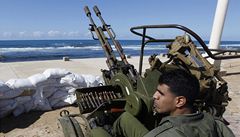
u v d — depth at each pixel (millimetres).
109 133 3094
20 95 5898
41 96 6176
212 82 2877
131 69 3635
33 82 6062
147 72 3357
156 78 3113
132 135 2906
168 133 1622
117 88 3795
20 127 5477
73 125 3316
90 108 3562
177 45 3252
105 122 3381
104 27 4465
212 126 1732
